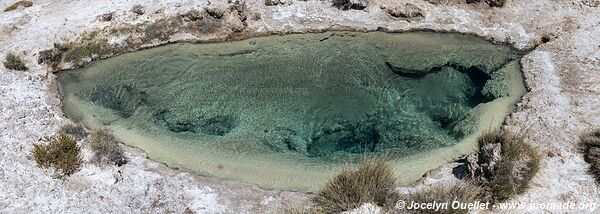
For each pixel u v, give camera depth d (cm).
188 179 1163
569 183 1104
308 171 1192
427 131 1314
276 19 1675
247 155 1240
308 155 1246
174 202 1111
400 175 1168
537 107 1309
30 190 1141
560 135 1224
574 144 1198
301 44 1611
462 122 1322
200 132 1323
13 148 1245
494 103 1359
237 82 1481
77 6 1717
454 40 1600
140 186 1145
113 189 1138
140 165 1200
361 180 1068
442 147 1248
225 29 1647
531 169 1091
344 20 1667
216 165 1211
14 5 1736
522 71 1452
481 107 1352
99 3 1722
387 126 1335
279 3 1709
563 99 1329
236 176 1181
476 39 1598
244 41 1634
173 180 1160
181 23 1655
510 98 1372
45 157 1184
